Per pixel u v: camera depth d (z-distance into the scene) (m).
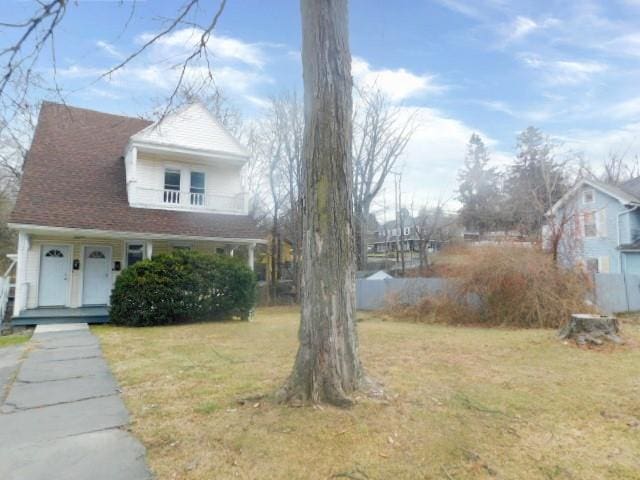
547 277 10.93
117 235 12.23
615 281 13.91
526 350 6.79
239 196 15.51
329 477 2.59
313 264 3.84
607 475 2.60
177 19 4.73
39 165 12.90
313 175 3.91
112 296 11.05
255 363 5.85
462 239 27.92
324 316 3.77
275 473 2.64
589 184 20.67
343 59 4.03
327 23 3.99
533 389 4.42
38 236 12.88
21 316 10.86
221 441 3.12
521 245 11.85
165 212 13.75
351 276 3.94
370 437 3.11
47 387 4.84
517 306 10.85
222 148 15.42
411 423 3.38
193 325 10.92
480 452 2.91
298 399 3.70
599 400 4.05
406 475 2.61
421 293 13.20
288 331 9.57
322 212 3.86
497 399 4.05
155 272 11.14
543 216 14.87
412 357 6.22
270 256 23.55
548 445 3.03
